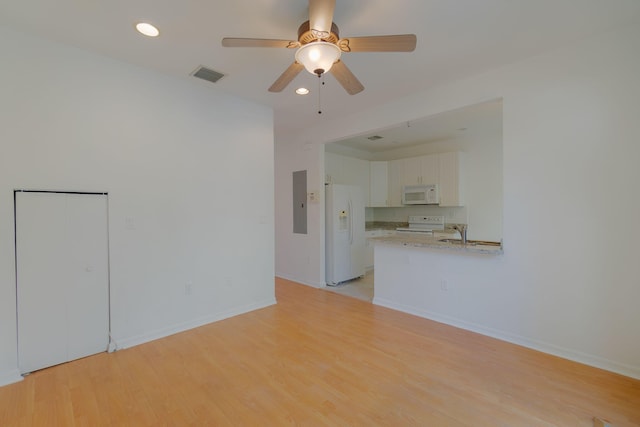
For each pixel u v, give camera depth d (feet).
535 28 7.23
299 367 7.65
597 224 7.64
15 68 7.16
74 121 7.97
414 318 11.14
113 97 8.61
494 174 16.79
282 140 17.78
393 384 6.89
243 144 11.75
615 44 7.32
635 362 7.15
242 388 6.77
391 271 12.37
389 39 5.80
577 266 7.93
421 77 9.81
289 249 17.49
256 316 11.37
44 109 7.53
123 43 7.80
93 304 8.30
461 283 10.23
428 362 7.88
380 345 8.89
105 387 6.81
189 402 6.28
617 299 7.38
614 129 7.38
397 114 11.78
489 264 9.53
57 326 7.75
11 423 5.67
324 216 16.05
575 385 6.81
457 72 9.48
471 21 6.94
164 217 9.63
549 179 8.32
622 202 7.30
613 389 6.65
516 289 8.96
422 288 11.33
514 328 9.01
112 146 8.59
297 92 11.05
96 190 8.32
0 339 6.95
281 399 6.38
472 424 5.61
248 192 11.94
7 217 7.07
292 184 17.19
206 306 10.64
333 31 6.35
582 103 7.80
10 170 7.10
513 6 6.42
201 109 10.52
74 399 6.38
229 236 11.33
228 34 7.38
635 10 6.56
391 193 20.97
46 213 7.58
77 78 8.00
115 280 8.66
